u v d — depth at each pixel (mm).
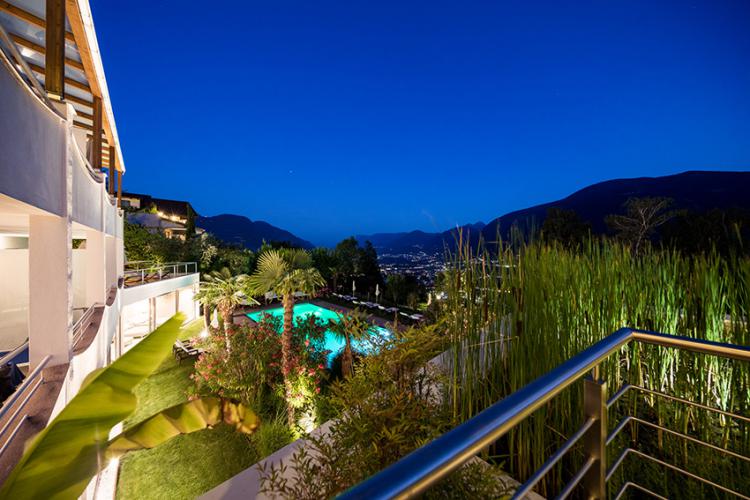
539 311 2123
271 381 8711
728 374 1918
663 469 1844
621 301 2205
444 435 538
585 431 1014
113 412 1111
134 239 18734
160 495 5707
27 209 3953
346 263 28438
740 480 1688
